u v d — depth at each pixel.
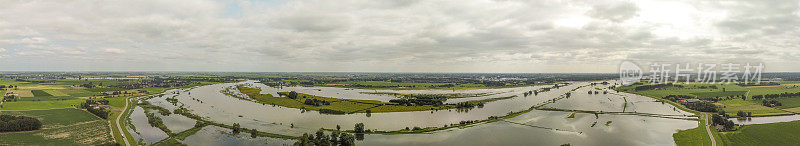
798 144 127.56
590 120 174.38
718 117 159.00
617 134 145.50
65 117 164.75
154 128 149.12
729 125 148.62
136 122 161.25
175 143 126.25
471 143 131.75
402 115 187.12
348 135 126.81
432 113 194.75
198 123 152.75
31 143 119.56
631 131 150.38
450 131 148.25
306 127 153.88
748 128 150.12
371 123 164.62
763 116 182.38
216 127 149.75
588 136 142.50
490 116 184.88
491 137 139.62
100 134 135.25
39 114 171.75
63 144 120.62
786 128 149.00
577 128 156.12
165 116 176.88
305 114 189.00
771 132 143.12
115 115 175.62
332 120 171.50
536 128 155.38
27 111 180.62
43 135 130.25
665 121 171.88
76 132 137.00
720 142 131.00
